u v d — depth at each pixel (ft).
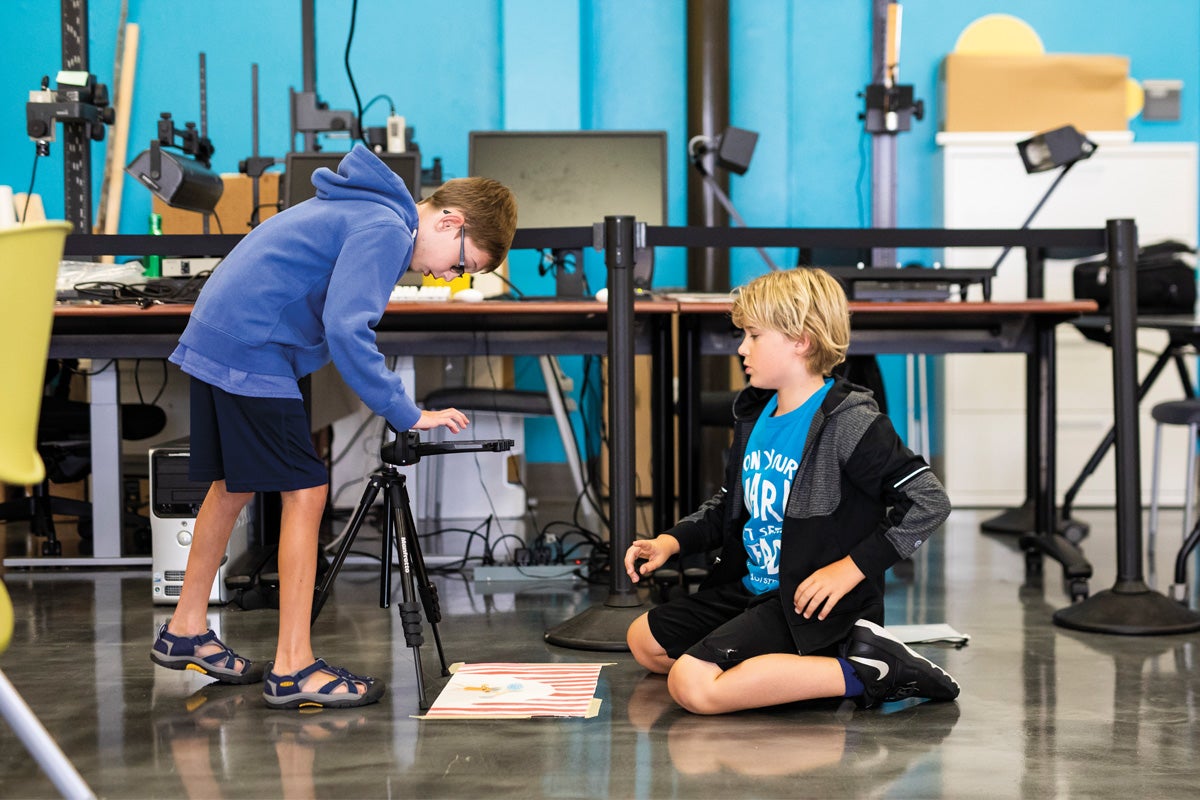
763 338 6.68
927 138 17.19
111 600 9.97
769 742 5.99
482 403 13.92
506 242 6.96
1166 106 17.08
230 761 5.69
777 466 6.70
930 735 6.13
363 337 6.25
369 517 14.94
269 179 14.38
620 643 8.01
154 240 9.45
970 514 15.56
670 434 10.76
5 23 16.63
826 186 17.40
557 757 5.74
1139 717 6.48
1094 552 12.45
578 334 10.61
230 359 6.47
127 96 16.52
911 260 16.78
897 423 17.37
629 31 17.31
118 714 6.52
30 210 12.77
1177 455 16.26
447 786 5.32
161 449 9.62
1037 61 16.21
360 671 7.47
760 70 17.28
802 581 6.49
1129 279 8.93
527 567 11.14
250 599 9.52
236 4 16.83
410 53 17.10
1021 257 16.37
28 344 3.87
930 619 9.16
